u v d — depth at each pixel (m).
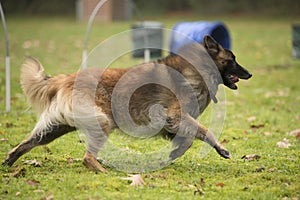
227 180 7.71
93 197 6.69
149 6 52.78
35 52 26.03
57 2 52.59
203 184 7.47
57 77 8.30
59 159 8.81
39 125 8.02
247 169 8.41
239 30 37.91
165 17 49.22
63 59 24.22
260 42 31.73
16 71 19.75
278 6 49.78
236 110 14.27
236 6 51.25
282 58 26.06
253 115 13.58
